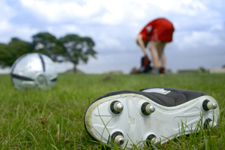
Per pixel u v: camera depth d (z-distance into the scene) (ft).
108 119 1.10
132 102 1.15
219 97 2.38
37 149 1.14
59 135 1.28
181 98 1.35
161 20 8.77
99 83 4.63
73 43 36.78
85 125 1.12
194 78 6.14
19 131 1.35
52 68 3.42
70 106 2.18
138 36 9.42
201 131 1.27
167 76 7.47
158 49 9.25
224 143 1.14
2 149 1.13
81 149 1.20
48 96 2.54
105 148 1.10
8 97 2.52
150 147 1.11
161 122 1.22
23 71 3.14
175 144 1.16
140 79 5.83
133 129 1.14
